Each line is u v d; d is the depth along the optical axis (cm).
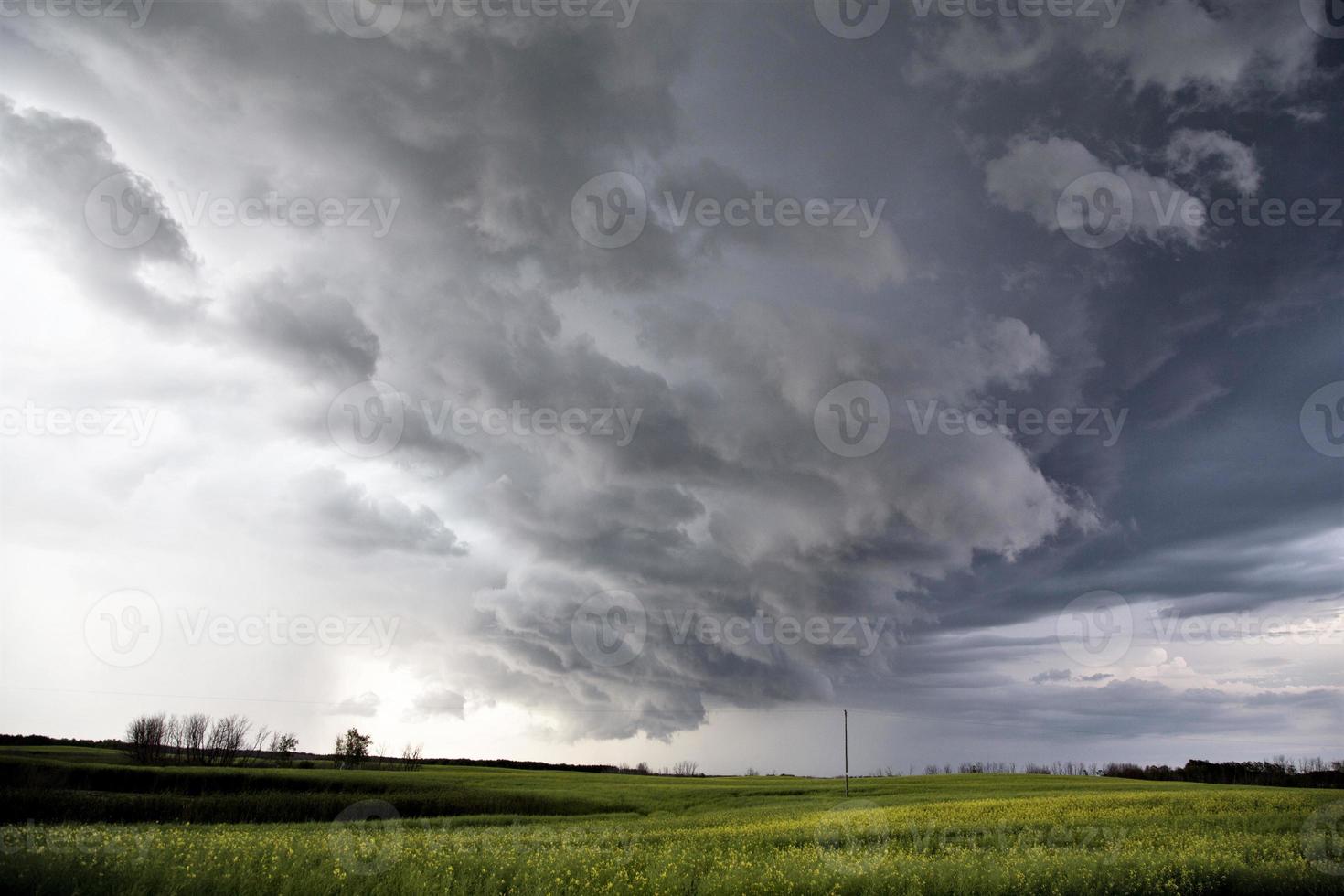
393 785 6425
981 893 1383
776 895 1353
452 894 1241
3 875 1005
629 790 6912
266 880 1157
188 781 5838
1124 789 6381
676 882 1427
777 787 7306
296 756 11450
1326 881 1479
